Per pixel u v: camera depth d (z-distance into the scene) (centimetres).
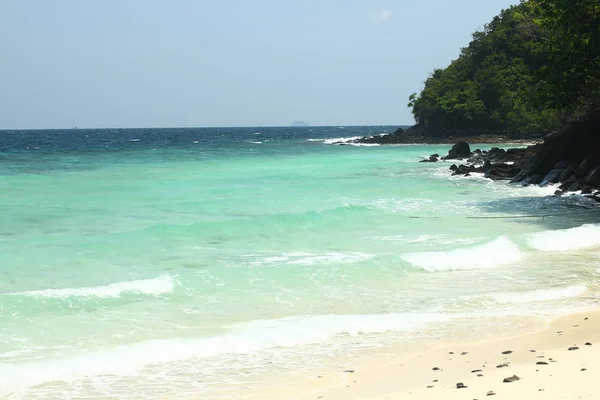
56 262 1605
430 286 1423
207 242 1870
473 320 1159
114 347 1011
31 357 962
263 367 928
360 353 987
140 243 1823
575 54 3056
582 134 3600
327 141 11338
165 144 9875
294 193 3052
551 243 1847
